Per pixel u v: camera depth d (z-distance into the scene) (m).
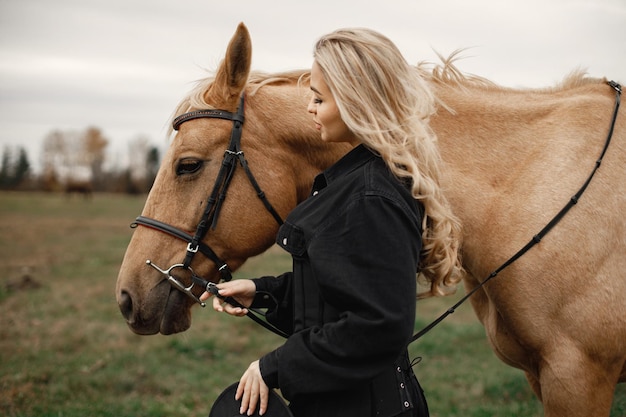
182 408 5.12
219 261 2.62
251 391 1.96
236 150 2.59
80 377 5.78
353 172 1.96
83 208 36.50
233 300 2.25
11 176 72.31
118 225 24.41
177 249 2.57
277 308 2.27
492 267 2.48
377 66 1.96
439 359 6.50
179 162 2.58
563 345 2.35
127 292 2.55
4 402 5.02
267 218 2.65
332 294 1.83
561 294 2.35
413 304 1.82
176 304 2.59
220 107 2.63
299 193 2.77
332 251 1.84
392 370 2.02
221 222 2.58
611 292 2.33
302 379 1.86
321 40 2.05
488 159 2.55
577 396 2.34
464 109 2.62
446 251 2.04
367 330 1.78
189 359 6.60
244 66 2.58
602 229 2.37
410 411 2.01
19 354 6.51
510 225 2.45
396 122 1.97
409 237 1.86
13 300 9.29
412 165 1.91
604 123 2.52
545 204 2.41
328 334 1.84
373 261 1.80
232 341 7.22
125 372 5.96
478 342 7.03
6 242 17.69
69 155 74.94
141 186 67.00
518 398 5.23
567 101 2.60
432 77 2.73
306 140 2.68
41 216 29.31
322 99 2.04
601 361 2.35
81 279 11.38
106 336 7.32
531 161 2.51
